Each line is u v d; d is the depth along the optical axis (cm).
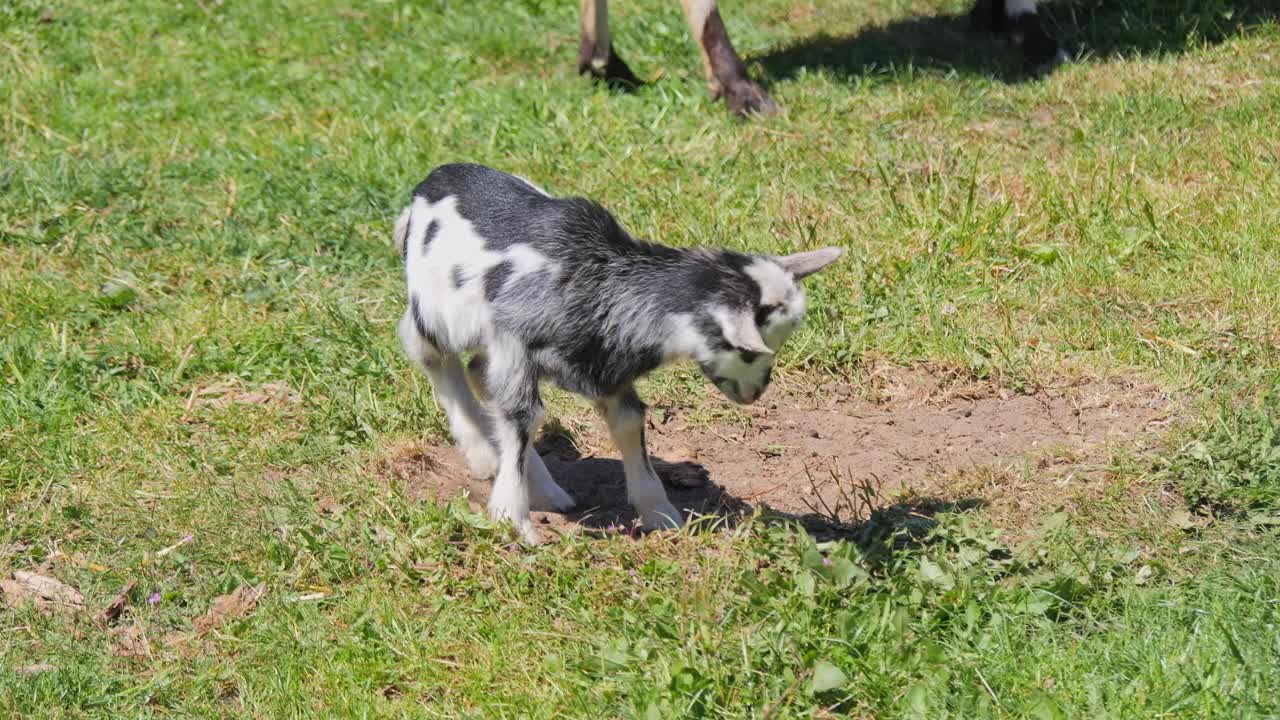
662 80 1385
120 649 659
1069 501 735
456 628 651
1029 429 832
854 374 907
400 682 623
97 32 1576
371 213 1151
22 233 1110
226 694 629
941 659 585
